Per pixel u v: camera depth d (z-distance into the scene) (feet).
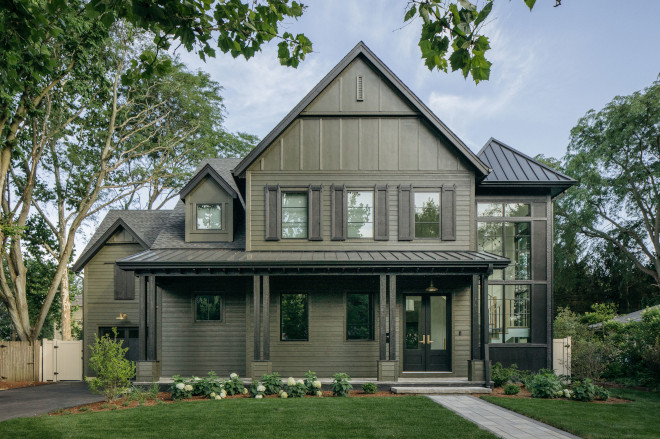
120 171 84.64
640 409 30.58
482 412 29.43
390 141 45.91
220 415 27.55
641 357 47.67
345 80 46.19
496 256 41.63
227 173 55.31
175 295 45.93
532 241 46.75
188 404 31.37
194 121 87.56
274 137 45.11
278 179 45.65
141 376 38.93
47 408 33.71
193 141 89.25
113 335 56.13
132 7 14.33
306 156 45.73
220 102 98.68
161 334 45.47
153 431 24.03
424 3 13.89
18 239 59.88
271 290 44.70
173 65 81.66
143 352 40.01
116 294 56.03
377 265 40.09
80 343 56.03
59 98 58.65
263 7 16.12
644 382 43.83
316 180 45.60
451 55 14.80
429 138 45.88
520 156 50.01
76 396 40.57
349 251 44.75
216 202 49.03
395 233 45.21
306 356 44.01
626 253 92.68
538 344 45.47
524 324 46.42
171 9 15.10
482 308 40.65
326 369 43.86
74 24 45.78
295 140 45.91
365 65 46.29
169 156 91.61
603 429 24.84
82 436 23.17
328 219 45.37
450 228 45.14
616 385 45.39
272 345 44.06
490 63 14.80
